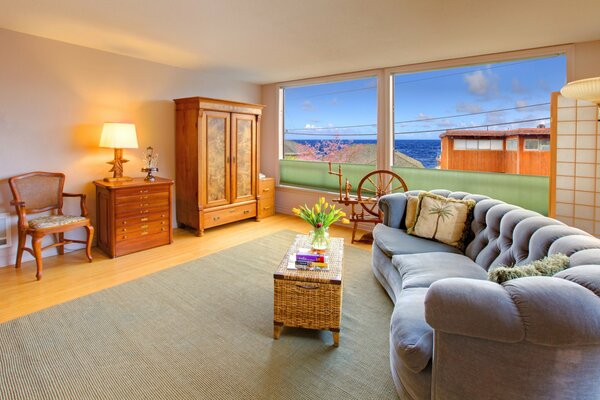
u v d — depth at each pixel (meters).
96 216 3.86
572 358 1.08
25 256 3.39
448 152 5.01
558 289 1.11
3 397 1.59
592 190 3.26
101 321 2.28
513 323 1.09
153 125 4.36
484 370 1.17
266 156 5.96
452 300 1.18
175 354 1.94
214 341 2.07
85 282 2.91
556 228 1.74
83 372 1.77
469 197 2.89
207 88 4.94
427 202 2.95
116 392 1.63
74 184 3.70
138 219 3.69
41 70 3.38
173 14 2.70
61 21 2.90
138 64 4.13
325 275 2.06
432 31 3.05
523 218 2.04
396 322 1.60
